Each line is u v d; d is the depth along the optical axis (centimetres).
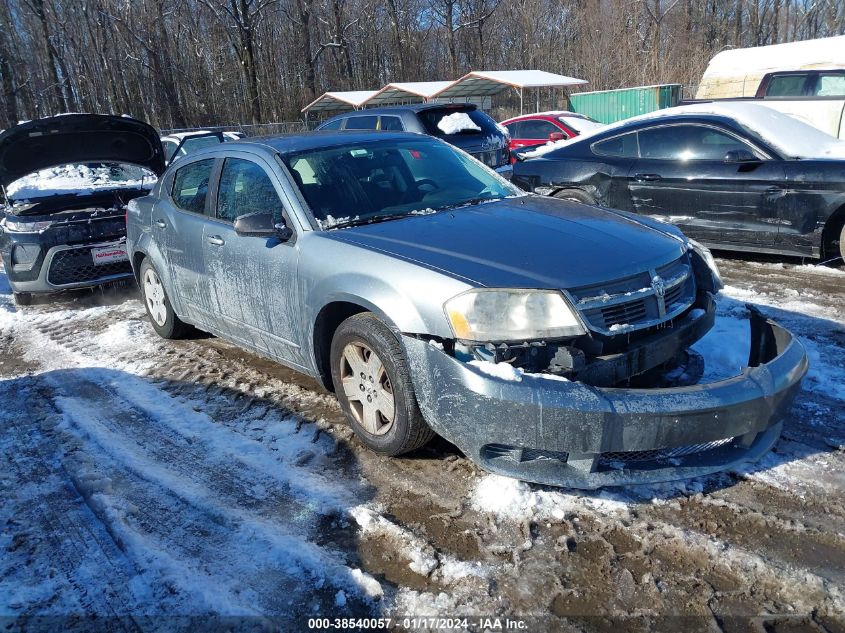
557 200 410
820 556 255
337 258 337
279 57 4262
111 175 767
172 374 473
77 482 336
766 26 4409
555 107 3114
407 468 330
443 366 286
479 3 4288
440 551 268
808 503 285
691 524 276
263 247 385
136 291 722
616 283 293
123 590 258
